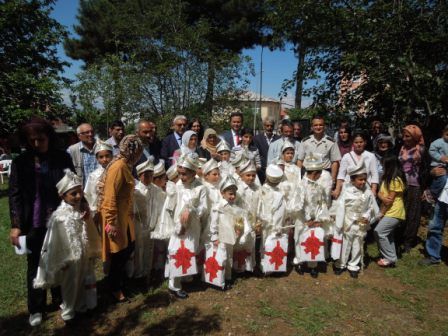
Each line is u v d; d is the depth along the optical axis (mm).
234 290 4734
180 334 3801
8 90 11531
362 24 7324
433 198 5625
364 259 5840
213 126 15383
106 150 4762
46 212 3893
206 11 20297
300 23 8266
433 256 5617
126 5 16859
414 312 4293
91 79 15633
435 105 7145
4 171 14133
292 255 5898
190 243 4461
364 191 5211
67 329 3875
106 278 5035
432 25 7102
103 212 3967
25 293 4543
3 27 12016
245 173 5133
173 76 15117
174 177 5047
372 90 7957
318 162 5141
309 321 4062
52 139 3971
